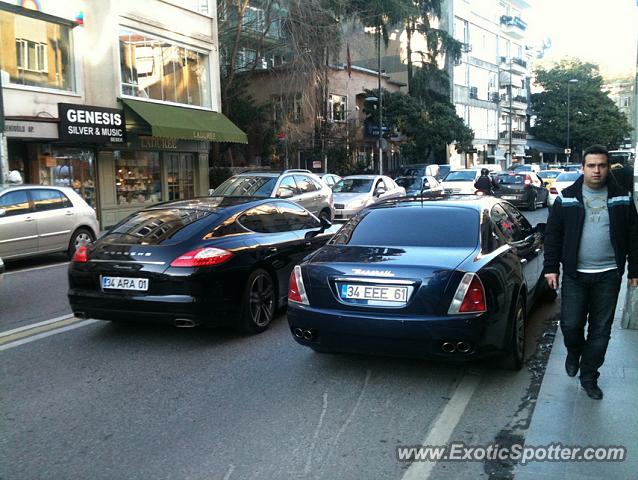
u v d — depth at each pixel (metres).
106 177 18.55
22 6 15.79
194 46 21.83
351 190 18.36
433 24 49.84
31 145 16.50
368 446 3.85
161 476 3.50
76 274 6.16
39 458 3.75
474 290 4.51
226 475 3.50
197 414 4.39
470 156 54.81
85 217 12.32
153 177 20.53
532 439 3.86
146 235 6.22
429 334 4.47
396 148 41.38
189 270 5.79
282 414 4.37
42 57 16.59
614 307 4.38
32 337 6.44
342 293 4.79
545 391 4.61
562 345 5.77
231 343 6.13
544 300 7.69
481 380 5.00
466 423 4.18
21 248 10.89
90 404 4.59
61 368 5.43
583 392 4.55
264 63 29.06
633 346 5.48
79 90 17.62
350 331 4.68
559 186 21.80
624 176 8.30
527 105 68.75
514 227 6.32
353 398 4.66
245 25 26.81
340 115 37.06
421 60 45.31
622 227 4.24
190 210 6.69
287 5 25.58
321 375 5.17
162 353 5.84
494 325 4.62
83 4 17.75
